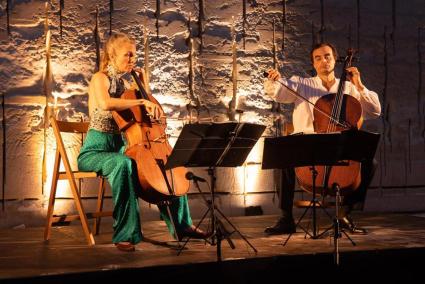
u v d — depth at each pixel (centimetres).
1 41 527
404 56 659
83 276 338
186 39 586
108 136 451
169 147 430
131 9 566
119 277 345
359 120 479
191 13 588
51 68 542
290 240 443
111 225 534
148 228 510
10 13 530
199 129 371
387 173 653
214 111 594
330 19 636
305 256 387
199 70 590
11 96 530
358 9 646
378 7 654
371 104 509
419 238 448
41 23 539
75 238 462
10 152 529
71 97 547
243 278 373
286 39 620
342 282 396
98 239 458
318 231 487
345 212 468
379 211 645
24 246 426
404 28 660
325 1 635
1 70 527
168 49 579
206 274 363
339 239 445
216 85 595
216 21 596
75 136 546
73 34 549
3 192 526
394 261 406
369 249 401
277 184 482
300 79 519
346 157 415
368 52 649
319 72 514
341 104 483
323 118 480
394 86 656
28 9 535
